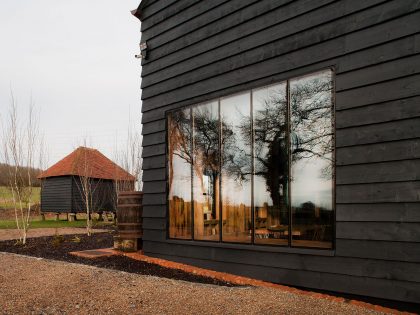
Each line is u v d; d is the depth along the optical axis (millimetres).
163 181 7129
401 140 4000
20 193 11570
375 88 4230
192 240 6492
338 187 4492
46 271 5754
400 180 3977
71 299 4273
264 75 5441
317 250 4664
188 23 6723
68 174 21922
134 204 7730
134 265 6516
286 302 4070
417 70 3904
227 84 5992
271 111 5387
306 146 4930
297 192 4992
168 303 4086
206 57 6359
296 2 5051
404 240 3908
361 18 4379
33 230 13992
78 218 24516
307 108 4938
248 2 5668
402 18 4047
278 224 5195
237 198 5809
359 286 4246
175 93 6980
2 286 4895
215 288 4711
